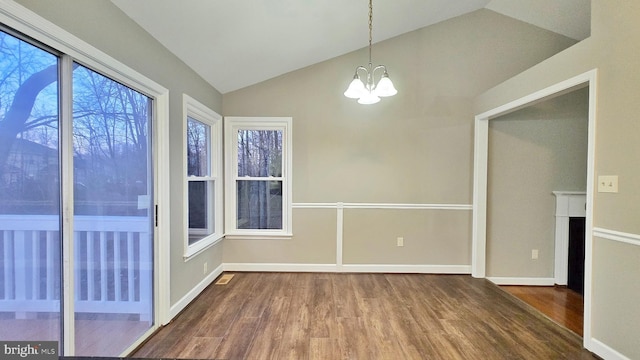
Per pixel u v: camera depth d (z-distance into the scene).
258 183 3.76
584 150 3.53
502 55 3.61
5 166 1.25
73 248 1.56
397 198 3.68
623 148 1.83
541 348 2.09
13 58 1.27
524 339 2.20
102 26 1.71
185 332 2.26
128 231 2.02
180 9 2.05
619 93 1.85
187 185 2.74
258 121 3.64
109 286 1.85
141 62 2.07
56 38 1.40
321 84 3.65
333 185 3.69
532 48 3.58
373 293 3.06
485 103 3.36
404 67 3.64
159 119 2.31
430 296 2.99
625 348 1.82
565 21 3.37
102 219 1.79
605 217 1.94
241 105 3.63
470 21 3.61
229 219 3.68
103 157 1.79
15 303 1.31
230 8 2.23
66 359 0.91
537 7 3.32
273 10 2.43
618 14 1.84
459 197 3.66
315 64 3.64
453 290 3.16
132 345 2.03
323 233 3.71
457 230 3.68
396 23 3.33
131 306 2.04
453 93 3.64
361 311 2.64
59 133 1.49
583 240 3.48
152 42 2.20
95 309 1.74
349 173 3.68
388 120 3.66
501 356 1.99
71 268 1.54
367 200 3.69
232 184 3.70
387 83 2.17
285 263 3.71
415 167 3.67
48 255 1.45
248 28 2.56
